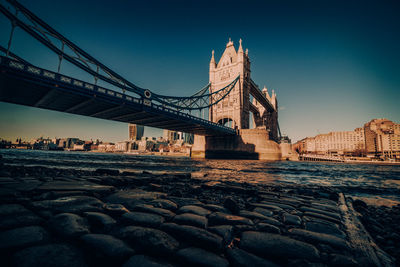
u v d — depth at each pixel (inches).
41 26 1045.2
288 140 5142.7
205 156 3157.0
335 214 169.9
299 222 142.8
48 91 1081.4
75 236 95.7
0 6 888.9
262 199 230.1
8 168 499.2
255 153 2736.2
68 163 1117.1
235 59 3437.5
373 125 5255.9
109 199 185.8
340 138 5723.4
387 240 144.4
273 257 88.7
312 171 1103.6
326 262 85.4
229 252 92.0
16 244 80.2
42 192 188.9
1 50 994.1
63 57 1133.7
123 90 1445.6
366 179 757.9
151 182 347.9
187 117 2004.2
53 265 69.5
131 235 100.4
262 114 5398.6
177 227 113.7
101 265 75.2
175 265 78.7
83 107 1386.6
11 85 995.3
